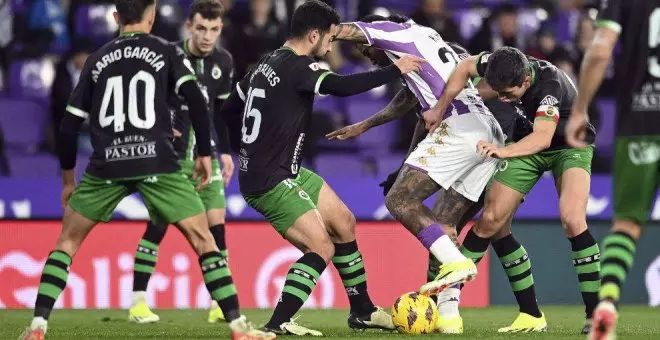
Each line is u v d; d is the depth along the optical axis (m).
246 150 23.00
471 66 23.23
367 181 36.94
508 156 22.64
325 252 22.78
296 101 22.59
